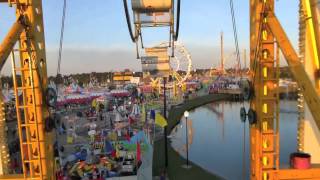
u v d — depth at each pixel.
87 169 20.69
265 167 9.02
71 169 20.80
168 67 20.92
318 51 8.42
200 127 56.19
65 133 36.75
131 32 15.27
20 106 8.73
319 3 8.30
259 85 8.87
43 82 9.22
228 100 106.56
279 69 8.65
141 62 20.83
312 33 8.44
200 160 31.84
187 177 24.08
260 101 8.84
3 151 10.83
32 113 8.95
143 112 41.09
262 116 8.88
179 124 58.53
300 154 9.38
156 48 20.69
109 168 21.12
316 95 7.20
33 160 8.98
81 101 64.12
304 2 8.55
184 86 97.38
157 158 29.38
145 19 15.26
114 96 76.44
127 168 20.84
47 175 9.16
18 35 8.05
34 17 8.66
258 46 8.70
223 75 150.62
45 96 9.02
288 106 80.94
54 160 9.91
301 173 8.95
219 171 27.72
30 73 8.37
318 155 10.10
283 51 7.57
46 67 9.40
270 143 8.99
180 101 86.19
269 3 8.24
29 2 8.49
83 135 36.44
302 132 10.25
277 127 8.81
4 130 10.91
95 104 52.50
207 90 122.69
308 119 10.15
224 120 65.12
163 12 15.16
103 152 25.39
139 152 21.30
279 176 8.91
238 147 38.81
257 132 9.02
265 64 8.82
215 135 47.75
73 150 28.47
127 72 122.81
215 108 87.44
